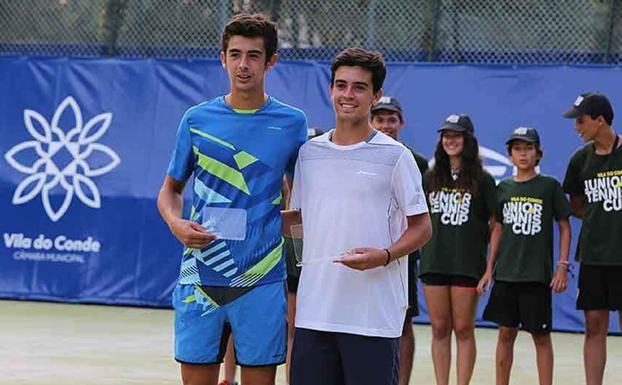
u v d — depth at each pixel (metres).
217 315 7.12
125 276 17.09
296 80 16.73
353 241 6.88
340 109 6.95
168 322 15.72
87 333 14.51
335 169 6.95
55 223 17.28
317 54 17.47
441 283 10.56
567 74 16.05
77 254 17.22
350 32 17.39
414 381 11.69
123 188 17.12
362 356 6.87
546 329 10.64
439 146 10.70
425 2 17.19
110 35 17.89
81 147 17.28
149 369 12.00
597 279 10.56
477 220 10.61
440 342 10.63
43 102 17.41
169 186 7.35
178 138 7.27
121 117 17.22
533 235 10.68
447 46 17.12
